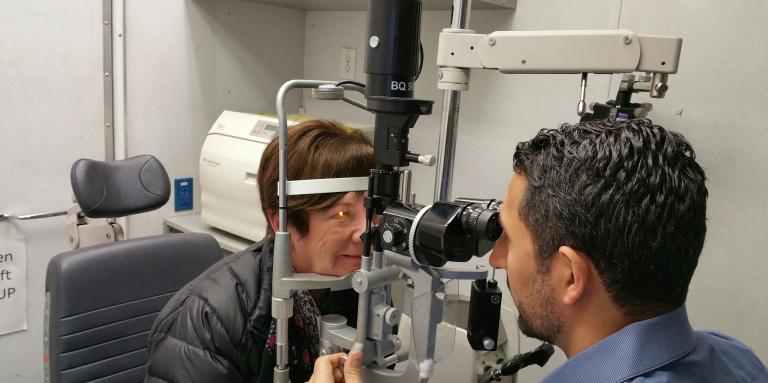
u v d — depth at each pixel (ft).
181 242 4.73
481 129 5.83
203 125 7.16
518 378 5.54
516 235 1.94
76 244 5.82
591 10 4.91
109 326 4.29
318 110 7.79
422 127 6.37
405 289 2.40
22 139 5.82
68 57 5.98
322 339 2.53
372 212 2.29
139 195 5.23
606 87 4.85
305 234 2.92
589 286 1.79
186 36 6.78
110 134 6.43
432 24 6.10
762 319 4.24
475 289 2.52
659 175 1.67
